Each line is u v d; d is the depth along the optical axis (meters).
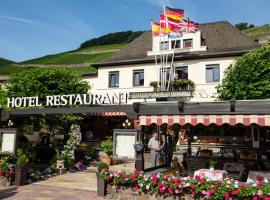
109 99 13.19
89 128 33.94
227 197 8.99
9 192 11.78
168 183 9.84
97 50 97.38
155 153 13.95
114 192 10.84
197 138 20.52
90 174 16.08
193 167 14.76
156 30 32.00
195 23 30.94
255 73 20.33
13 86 24.81
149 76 32.31
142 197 10.27
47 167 16.38
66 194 11.52
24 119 18.34
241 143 18.95
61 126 21.09
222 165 14.33
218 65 30.14
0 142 13.71
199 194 9.40
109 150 20.00
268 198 8.46
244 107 9.43
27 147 16.77
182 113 10.13
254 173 10.77
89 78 35.47
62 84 25.55
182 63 31.45
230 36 33.84
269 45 20.97
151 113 10.63
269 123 9.11
